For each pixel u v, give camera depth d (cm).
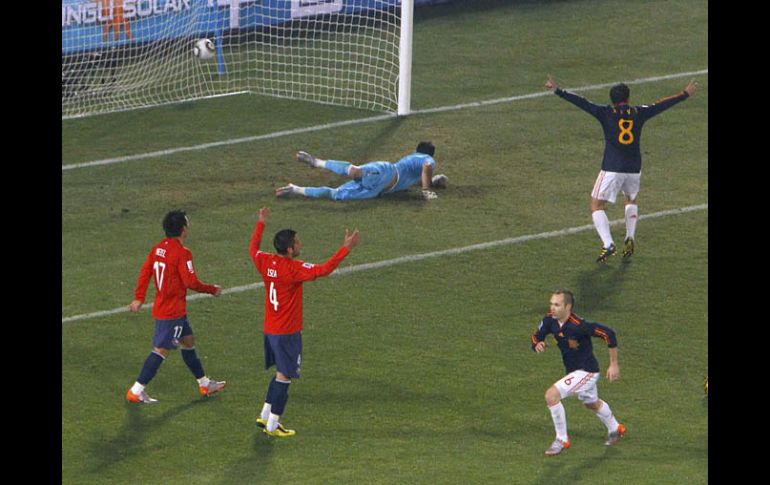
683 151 6106
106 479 3622
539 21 8000
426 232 5272
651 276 4903
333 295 4756
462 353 4350
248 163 6006
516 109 6644
